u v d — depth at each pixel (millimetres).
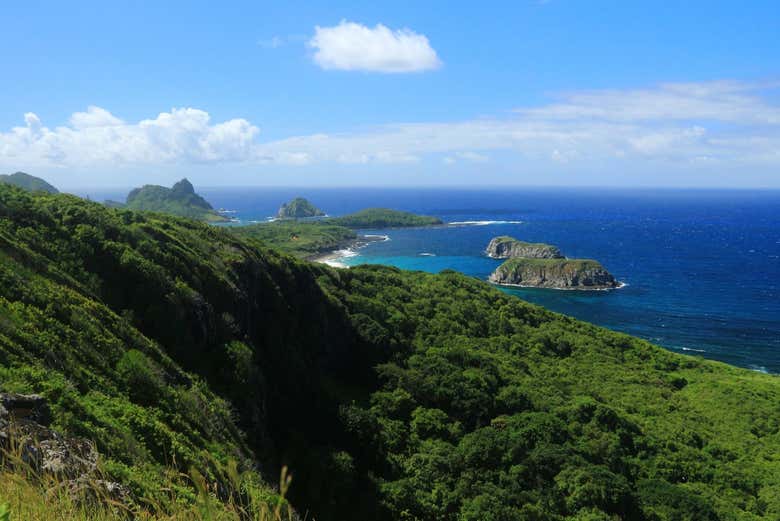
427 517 34125
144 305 35219
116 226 41344
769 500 41844
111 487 10523
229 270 46406
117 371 24766
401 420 46031
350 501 33594
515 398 51750
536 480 38688
